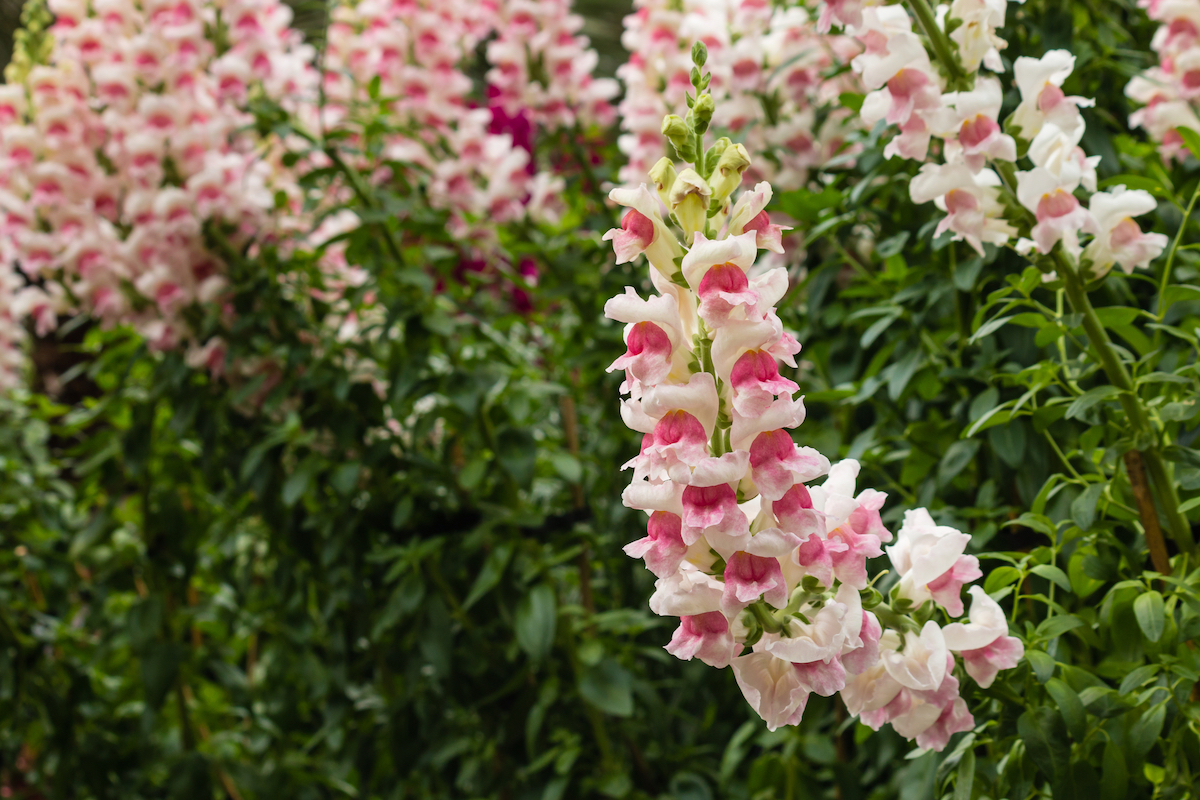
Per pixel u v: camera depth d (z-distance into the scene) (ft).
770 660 2.88
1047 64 3.56
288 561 7.16
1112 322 3.99
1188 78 4.75
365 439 7.06
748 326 2.67
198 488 7.98
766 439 2.74
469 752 6.98
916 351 4.81
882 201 5.62
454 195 7.31
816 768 6.45
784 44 6.36
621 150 7.81
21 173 7.04
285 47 8.16
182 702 7.88
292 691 7.30
